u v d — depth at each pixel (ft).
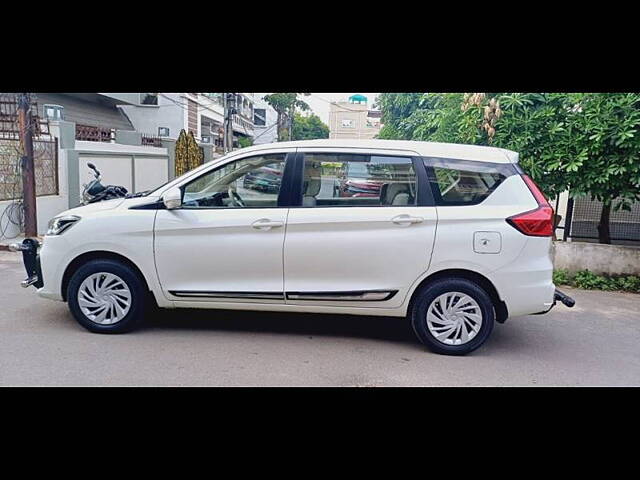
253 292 14.92
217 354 14.07
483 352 15.05
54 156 38.09
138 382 12.25
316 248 14.51
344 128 212.64
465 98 27.91
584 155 23.16
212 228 14.74
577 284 24.48
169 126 91.15
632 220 30.55
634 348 15.83
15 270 24.04
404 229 14.30
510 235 13.99
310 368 13.37
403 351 14.82
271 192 14.96
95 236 14.96
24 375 12.41
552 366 14.11
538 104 25.11
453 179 14.57
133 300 15.21
